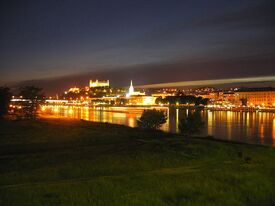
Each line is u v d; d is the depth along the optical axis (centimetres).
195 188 2709
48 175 3325
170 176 3234
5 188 2728
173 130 13325
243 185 2862
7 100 13038
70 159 4456
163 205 2295
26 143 6247
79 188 2697
